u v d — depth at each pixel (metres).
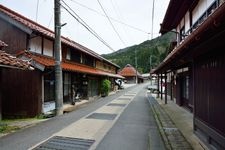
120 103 18.94
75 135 7.94
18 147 6.51
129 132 8.48
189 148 6.45
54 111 13.27
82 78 21.17
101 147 6.64
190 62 10.31
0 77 10.09
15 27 12.84
